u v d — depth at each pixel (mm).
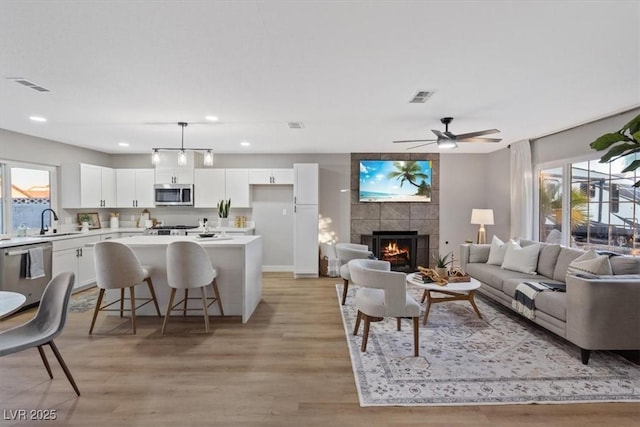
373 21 1903
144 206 6430
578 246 4578
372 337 3336
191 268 3363
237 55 2340
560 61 2441
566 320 2895
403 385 2438
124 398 2275
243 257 3762
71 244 4980
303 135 5012
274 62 2455
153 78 2756
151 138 5219
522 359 2838
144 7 1753
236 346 3127
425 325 3666
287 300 4672
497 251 4781
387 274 2875
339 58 2389
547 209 5227
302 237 6148
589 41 2145
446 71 2623
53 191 5449
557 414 2111
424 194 6656
